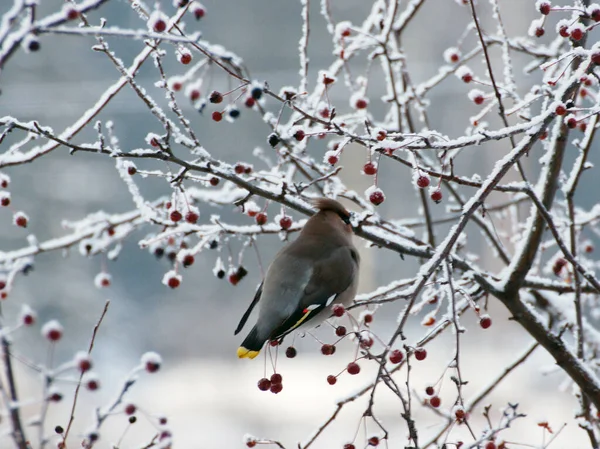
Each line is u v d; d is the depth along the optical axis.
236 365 28.38
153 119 31.36
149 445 5.53
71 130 6.70
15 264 7.31
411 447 5.40
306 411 22.17
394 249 7.30
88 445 5.17
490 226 9.00
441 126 26.69
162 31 6.39
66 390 22.20
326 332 28.09
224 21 32.59
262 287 7.38
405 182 30.12
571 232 7.40
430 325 7.44
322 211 7.52
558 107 5.98
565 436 18.22
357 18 31.78
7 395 4.21
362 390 7.12
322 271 7.14
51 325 4.24
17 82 31.98
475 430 18.16
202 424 21.67
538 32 6.55
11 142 28.61
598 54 6.01
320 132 6.11
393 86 8.31
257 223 7.52
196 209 6.88
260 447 19.00
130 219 8.35
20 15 5.19
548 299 8.54
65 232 30.33
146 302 31.47
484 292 7.33
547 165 7.10
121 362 28.91
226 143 29.95
